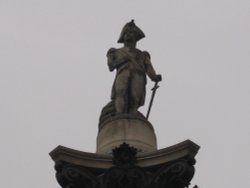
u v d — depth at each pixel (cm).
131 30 4275
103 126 3944
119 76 4084
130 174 3609
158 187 3631
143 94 4119
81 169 3697
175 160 3675
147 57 4212
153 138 3928
